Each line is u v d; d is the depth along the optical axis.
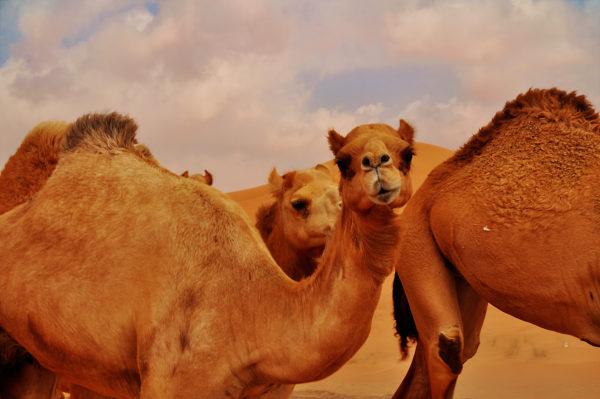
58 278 4.00
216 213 3.96
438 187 5.08
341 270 3.63
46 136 4.72
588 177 4.49
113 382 4.01
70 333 3.97
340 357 3.69
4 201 4.71
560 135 4.73
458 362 4.90
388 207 3.53
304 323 3.69
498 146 4.93
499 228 4.66
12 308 4.11
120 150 4.25
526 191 4.64
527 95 4.98
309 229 4.96
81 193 4.14
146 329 3.81
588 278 4.38
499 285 4.72
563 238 4.44
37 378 4.43
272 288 3.79
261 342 3.74
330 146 4.05
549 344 10.84
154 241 3.91
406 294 5.16
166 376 3.76
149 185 4.07
